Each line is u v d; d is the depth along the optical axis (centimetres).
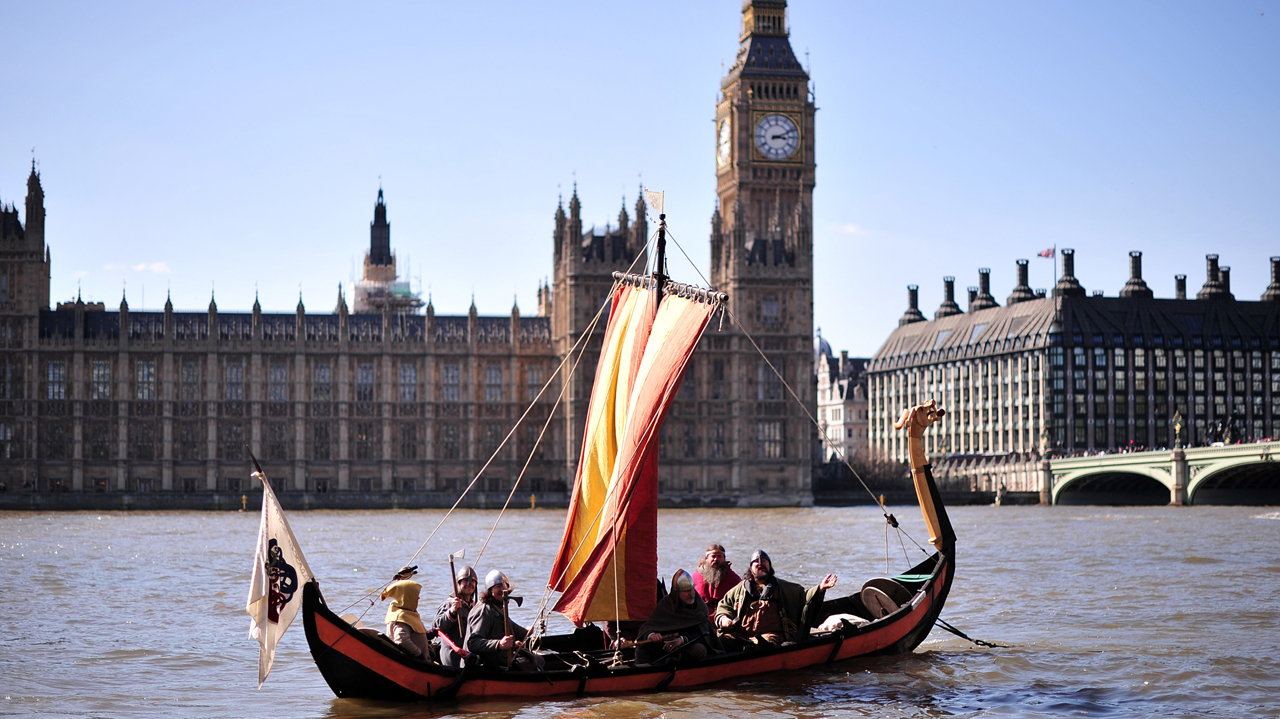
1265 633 4716
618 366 3931
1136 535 10700
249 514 18000
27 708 3528
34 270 19975
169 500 19750
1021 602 5638
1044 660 4153
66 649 4466
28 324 19912
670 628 3644
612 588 3638
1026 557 8181
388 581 6725
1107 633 4725
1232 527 12044
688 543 9938
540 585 6347
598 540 3691
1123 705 3553
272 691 3759
